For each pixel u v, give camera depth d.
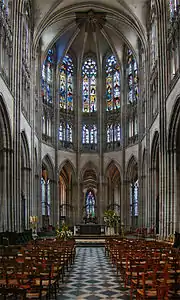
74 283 18.55
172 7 40.41
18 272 12.61
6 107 36.78
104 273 22.06
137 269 12.74
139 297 12.46
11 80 40.06
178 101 36.44
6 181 38.78
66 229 41.69
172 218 39.03
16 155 40.75
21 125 44.03
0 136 38.72
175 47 38.34
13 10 41.41
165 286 9.79
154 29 49.91
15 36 41.41
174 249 21.88
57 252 20.31
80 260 29.38
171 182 39.66
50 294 14.96
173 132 39.38
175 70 38.22
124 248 22.98
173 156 39.69
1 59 35.88
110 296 15.34
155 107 49.09
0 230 37.81
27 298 11.64
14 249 26.22
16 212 39.97
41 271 13.32
